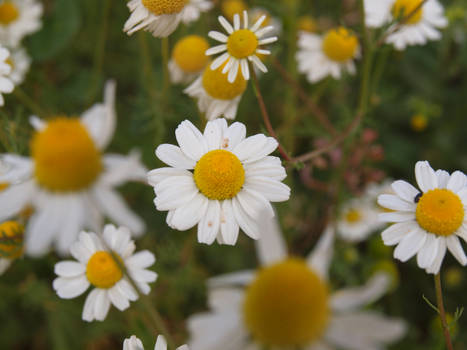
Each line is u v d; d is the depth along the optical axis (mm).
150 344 209
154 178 173
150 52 297
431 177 176
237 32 192
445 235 173
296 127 265
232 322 147
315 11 323
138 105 257
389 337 140
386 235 175
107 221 204
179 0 199
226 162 171
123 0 302
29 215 186
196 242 250
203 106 209
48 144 155
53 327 240
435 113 296
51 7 297
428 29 240
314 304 142
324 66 251
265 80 295
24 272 241
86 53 307
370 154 252
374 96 269
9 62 241
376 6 239
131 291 184
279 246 153
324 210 254
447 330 173
